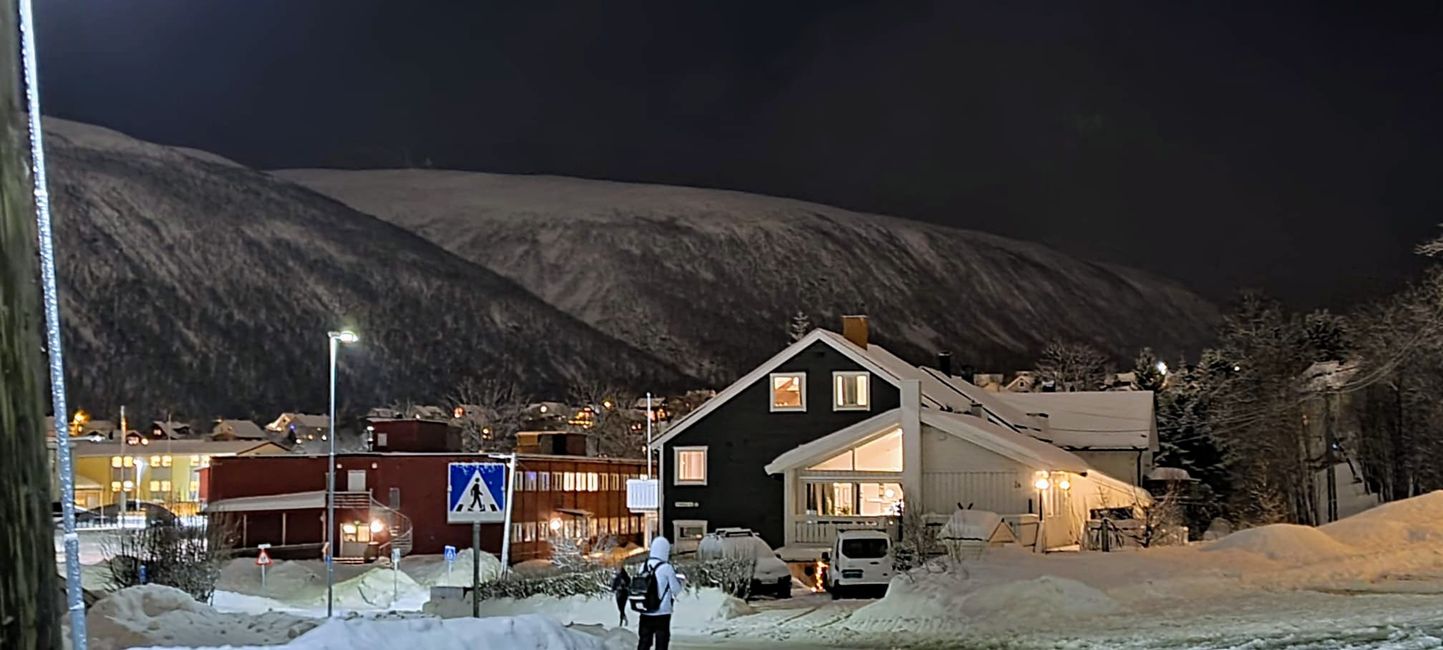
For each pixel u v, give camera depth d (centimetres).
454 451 7494
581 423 13550
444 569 5097
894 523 4100
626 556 4903
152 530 3650
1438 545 2769
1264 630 1664
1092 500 4391
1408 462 5369
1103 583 2388
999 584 2261
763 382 4856
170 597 1897
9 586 367
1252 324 7738
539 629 1344
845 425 4753
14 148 393
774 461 4600
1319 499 5631
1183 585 2339
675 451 4900
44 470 385
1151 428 5372
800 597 3303
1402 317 4344
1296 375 6216
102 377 18675
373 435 7050
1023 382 13662
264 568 4588
